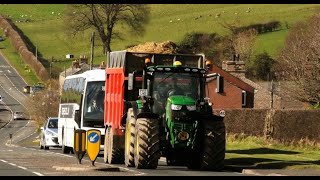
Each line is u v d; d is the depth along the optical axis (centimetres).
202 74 4809
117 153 5234
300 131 7619
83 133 4722
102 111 6238
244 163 5119
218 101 11138
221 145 4594
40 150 8188
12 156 5947
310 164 4978
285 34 19762
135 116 4769
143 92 4728
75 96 6775
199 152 4681
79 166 4500
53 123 8762
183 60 5300
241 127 8050
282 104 12531
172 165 5166
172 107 4600
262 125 7912
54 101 15688
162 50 11150
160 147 4638
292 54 11744
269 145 7612
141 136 4544
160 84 4750
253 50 18788
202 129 4638
